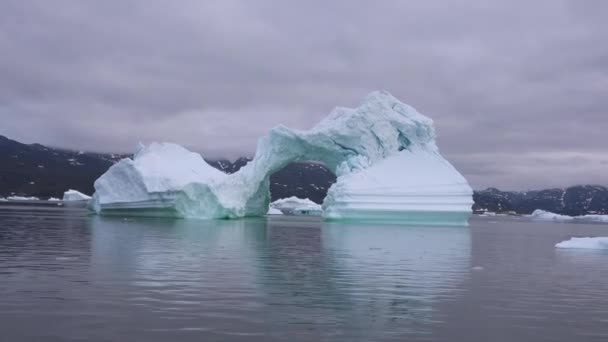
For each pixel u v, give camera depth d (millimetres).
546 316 12781
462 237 39812
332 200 54719
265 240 31312
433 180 54281
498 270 20906
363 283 16625
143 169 55094
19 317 11422
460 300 14453
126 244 26422
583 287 17016
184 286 15227
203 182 53250
